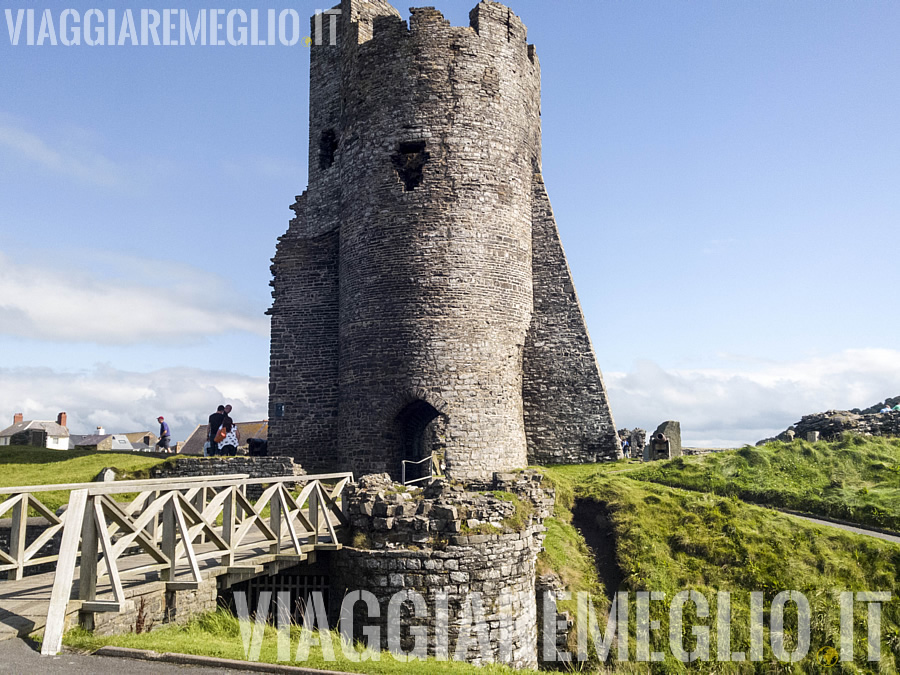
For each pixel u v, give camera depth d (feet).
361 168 85.46
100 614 30.78
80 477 77.97
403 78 84.43
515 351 84.84
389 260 82.12
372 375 81.25
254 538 51.62
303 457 92.22
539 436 88.07
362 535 51.16
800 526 57.26
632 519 61.00
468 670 32.68
